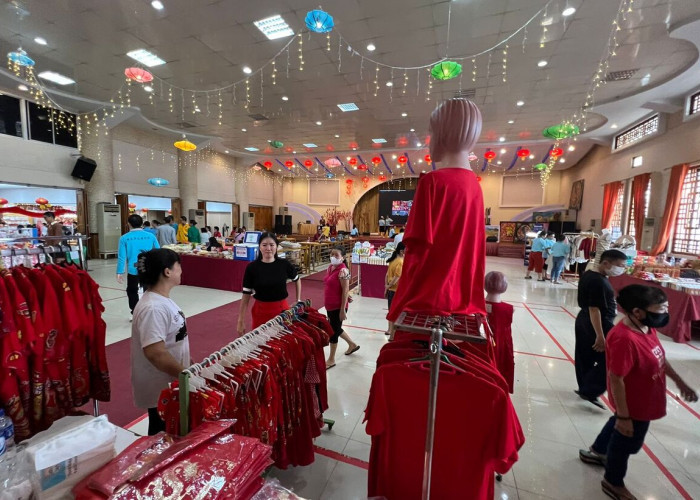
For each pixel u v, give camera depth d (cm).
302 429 170
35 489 75
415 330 94
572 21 481
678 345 397
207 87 752
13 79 714
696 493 172
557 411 248
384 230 1623
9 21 507
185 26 514
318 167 1722
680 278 470
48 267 154
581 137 1121
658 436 218
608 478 169
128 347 344
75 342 155
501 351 194
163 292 155
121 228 1053
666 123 827
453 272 102
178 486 72
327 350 365
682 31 491
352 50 574
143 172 1165
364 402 257
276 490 82
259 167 1848
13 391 129
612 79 682
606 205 1130
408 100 820
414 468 112
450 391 107
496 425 104
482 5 448
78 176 937
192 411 116
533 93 753
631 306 156
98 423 95
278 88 758
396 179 1980
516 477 182
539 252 847
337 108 889
